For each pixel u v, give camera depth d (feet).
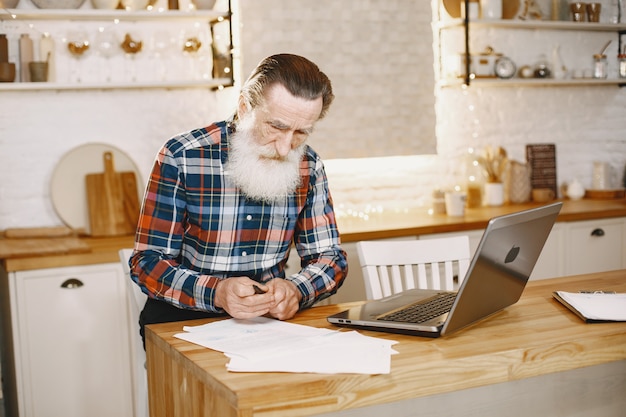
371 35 14.21
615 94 16.65
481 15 14.94
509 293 6.83
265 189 6.86
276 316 6.80
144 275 6.88
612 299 7.16
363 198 14.70
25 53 12.25
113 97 13.03
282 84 6.44
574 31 16.25
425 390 5.47
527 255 6.71
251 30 13.42
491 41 15.52
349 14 14.02
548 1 15.80
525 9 15.55
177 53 13.34
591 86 16.48
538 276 13.70
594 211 14.01
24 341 10.91
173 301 6.79
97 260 11.11
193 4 12.92
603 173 16.25
